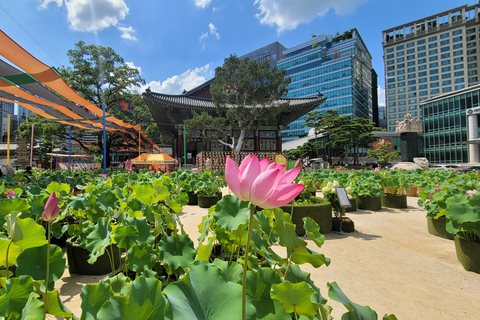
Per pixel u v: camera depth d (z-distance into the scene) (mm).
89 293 972
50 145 32750
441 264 2941
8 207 2037
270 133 26688
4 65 6855
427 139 40531
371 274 2672
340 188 4324
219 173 15211
